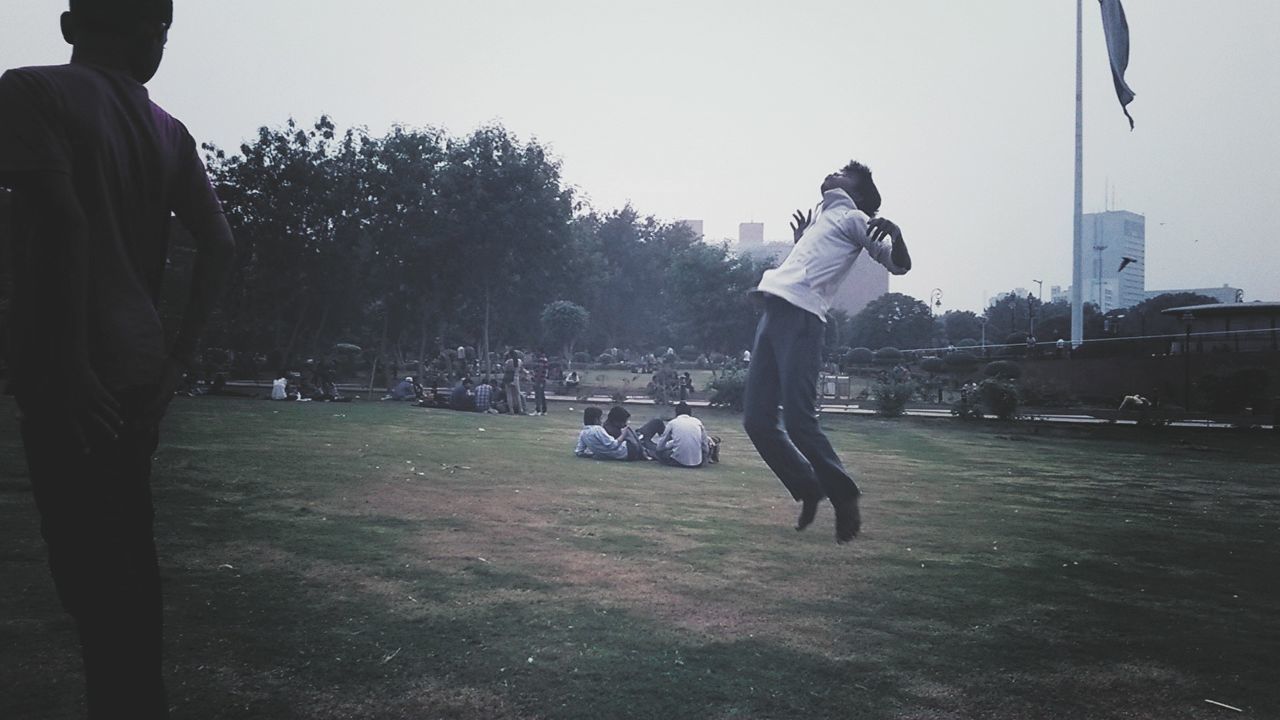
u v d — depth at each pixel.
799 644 3.86
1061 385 34.72
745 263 65.44
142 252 2.01
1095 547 6.69
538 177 35.06
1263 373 27.45
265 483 8.39
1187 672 3.62
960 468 13.48
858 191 3.88
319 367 27.39
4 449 9.76
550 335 51.88
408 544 5.79
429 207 34.00
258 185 35.69
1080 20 41.91
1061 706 3.20
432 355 50.59
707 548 6.06
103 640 1.89
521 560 5.43
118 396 1.89
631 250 80.31
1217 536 7.45
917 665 3.61
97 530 1.87
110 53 2.03
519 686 3.22
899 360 58.28
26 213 1.84
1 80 1.77
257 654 3.45
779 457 3.63
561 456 12.73
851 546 6.34
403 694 3.10
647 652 3.67
